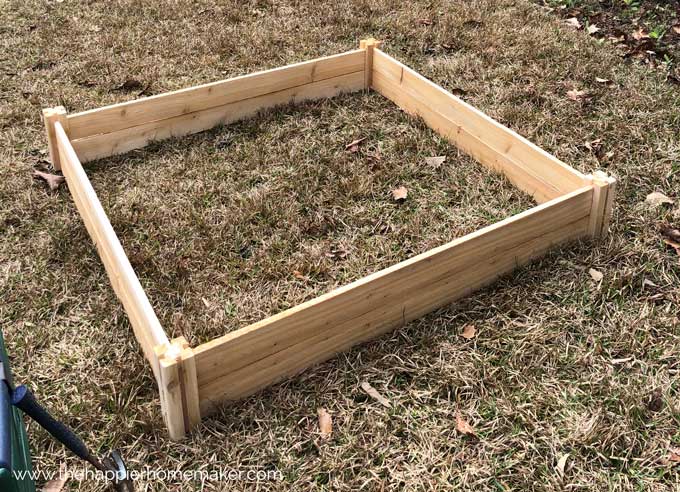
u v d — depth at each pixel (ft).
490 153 11.45
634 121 13.01
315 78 13.42
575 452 6.97
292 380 7.71
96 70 15.20
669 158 11.88
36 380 7.88
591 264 9.40
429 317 8.57
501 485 6.72
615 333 8.40
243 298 9.10
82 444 5.48
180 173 11.60
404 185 11.34
